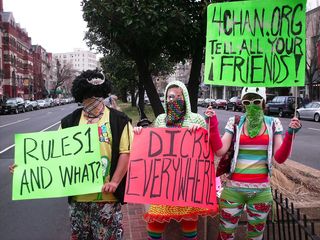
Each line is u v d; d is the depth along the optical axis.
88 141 3.43
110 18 5.90
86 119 3.52
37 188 3.43
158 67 21.31
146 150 3.71
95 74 3.45
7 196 7.57
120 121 3.46
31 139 3.50
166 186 3.64
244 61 3.75
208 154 3.66
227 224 3.73
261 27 3.73
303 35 3.67
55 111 50.31
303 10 3.66
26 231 5.66
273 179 5.74
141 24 5.65
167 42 6.72
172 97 3.92
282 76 3.69
